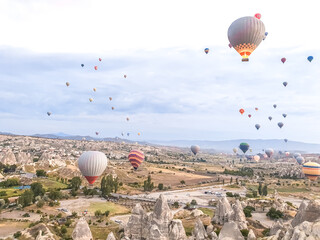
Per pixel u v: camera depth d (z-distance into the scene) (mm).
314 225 42625
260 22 99688
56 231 92000
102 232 93750
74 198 159500
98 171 100938
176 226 61719
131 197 173375
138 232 68312
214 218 96062
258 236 78062
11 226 100812
